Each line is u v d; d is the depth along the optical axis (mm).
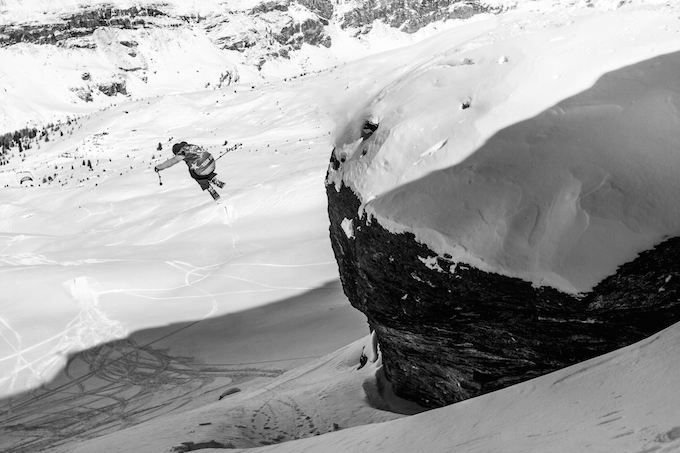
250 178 83688
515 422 5074
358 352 19344
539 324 8008
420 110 10188
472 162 9023
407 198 9336
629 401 4512
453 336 9227
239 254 53875
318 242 52812
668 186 7211
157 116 160500
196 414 14602
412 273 9023
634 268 7082
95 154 135125
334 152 11703
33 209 91750
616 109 8266
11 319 39781
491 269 8031
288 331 35969
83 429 27406
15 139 181000
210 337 36750
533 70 9492
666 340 5121
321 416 12430
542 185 8125
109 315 40312
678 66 8406
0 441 27047
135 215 79875
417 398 11453
